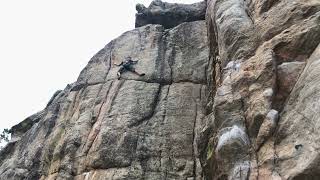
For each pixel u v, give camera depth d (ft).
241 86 53.42
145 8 115.65
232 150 48.11
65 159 78.69
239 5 66.18
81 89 92.79
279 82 50.75
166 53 94.73
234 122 50.67
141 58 94.32
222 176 48.55
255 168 45.50
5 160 100.27
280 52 53.57
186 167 72.74
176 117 80.48
